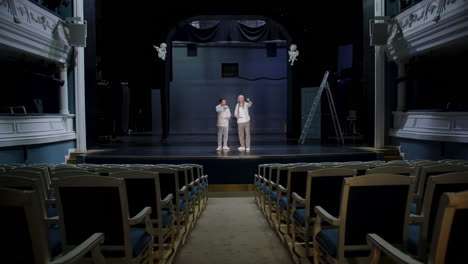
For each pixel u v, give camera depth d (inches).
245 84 731.4
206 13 481.7
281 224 156.5
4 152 253.1
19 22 262.5
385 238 78.2
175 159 278.2
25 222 49.6
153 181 104.4
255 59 731.4
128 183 104.7
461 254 48.3
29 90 362.3
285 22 501.7
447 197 45.2
